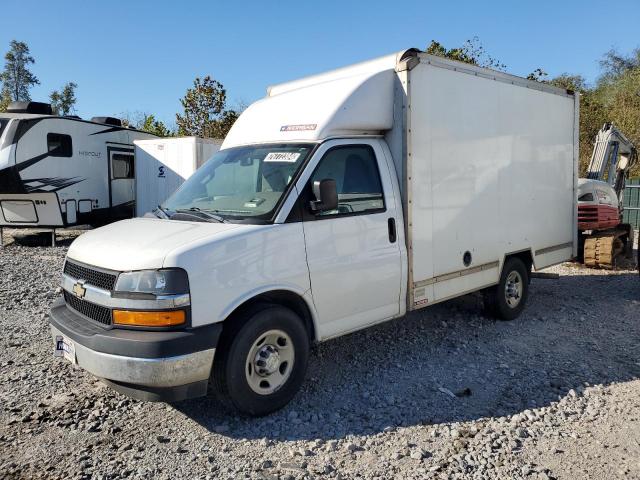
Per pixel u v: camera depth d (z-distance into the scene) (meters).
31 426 4.05
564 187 7.78
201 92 23.97
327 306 4.55
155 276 3.70
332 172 4.66
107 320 3.88
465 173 5.86
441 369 5.21
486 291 6.72
